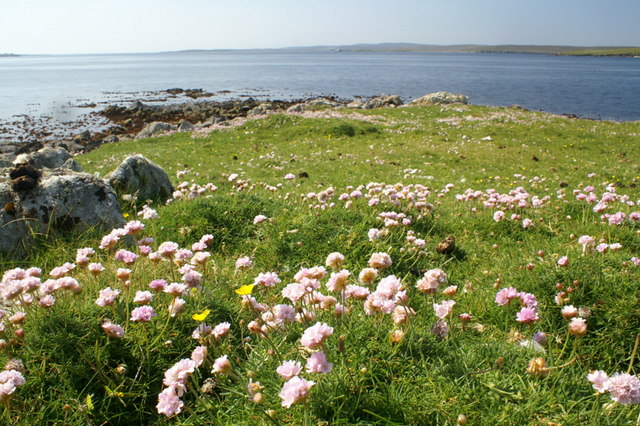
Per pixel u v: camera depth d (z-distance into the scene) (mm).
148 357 3674
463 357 3467
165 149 25078
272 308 4129
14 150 28172
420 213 8523
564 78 124562
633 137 27062
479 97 75625
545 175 17828
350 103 61656
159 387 3629
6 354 3432
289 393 2463
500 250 7418
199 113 51906
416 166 19812
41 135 40750
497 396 2988
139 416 3422
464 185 15758
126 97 78688
